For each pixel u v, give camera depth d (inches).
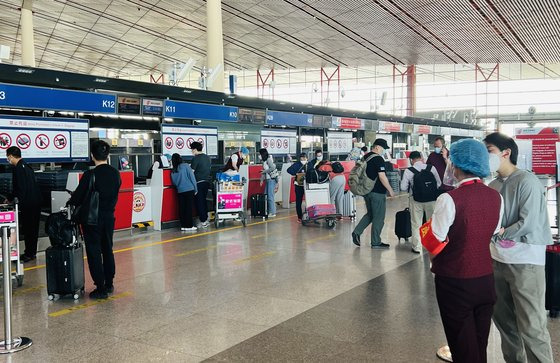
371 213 292.5
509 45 795.4
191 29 845.2
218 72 458.3
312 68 1238.3
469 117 1111.6
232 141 488.1
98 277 190.7
